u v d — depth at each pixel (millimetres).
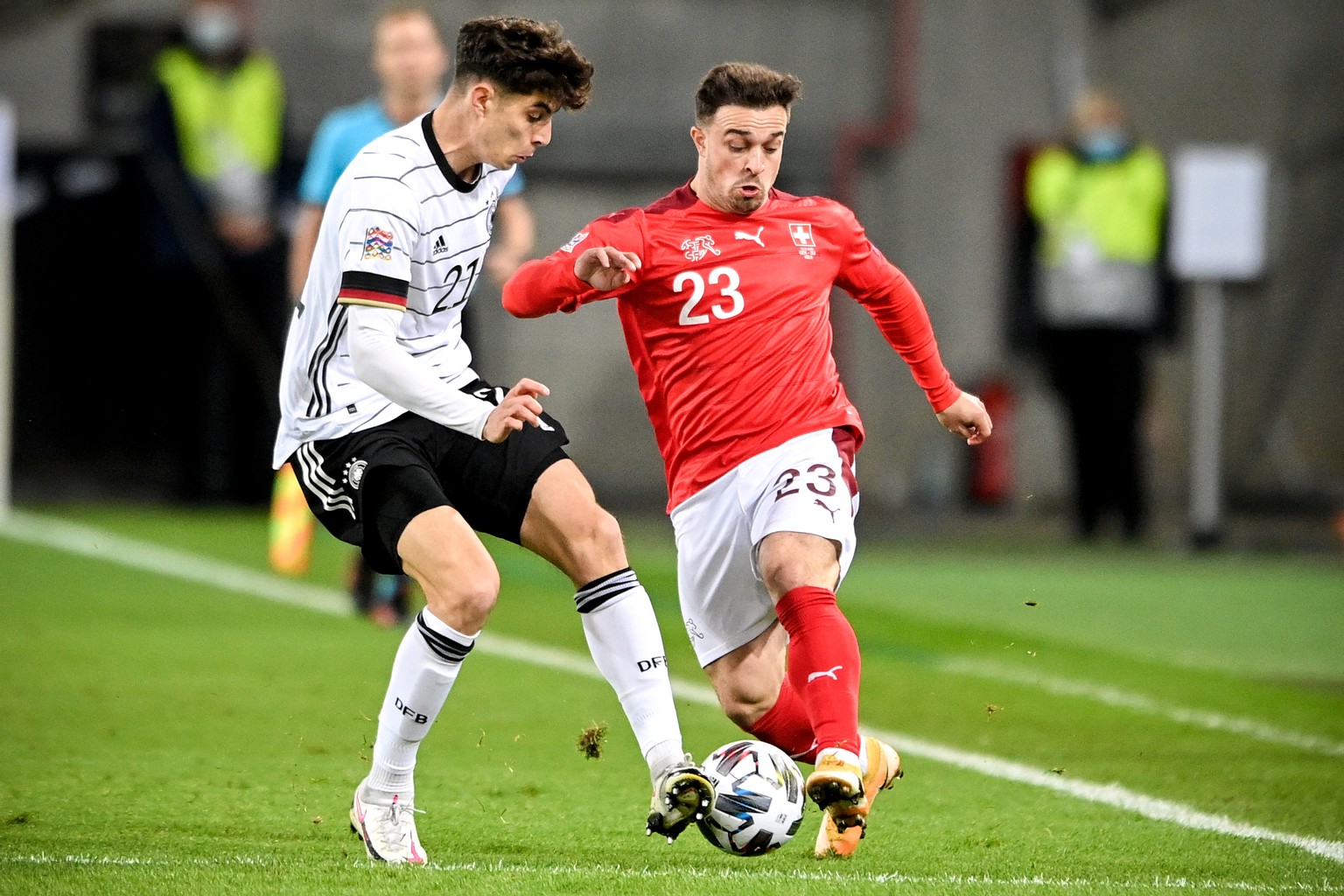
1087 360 47844
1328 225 54125
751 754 14969
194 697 22844
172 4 56594
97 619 29859
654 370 16766
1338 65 53594
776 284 16422
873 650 29562
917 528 52719
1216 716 23797
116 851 14898
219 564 37625
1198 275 47094
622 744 20688
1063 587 38875
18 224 55438
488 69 14891
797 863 15156
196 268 48344
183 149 47812
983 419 17875
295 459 15977
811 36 58781
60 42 56250
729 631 16656
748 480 16172
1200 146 58594
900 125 58281
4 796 17047
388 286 14789
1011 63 59156
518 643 28531
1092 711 23984
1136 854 15672
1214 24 57594
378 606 29797
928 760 20344
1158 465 59562
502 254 28312
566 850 15445
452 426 14617
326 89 57938
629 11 58406
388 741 14867
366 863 14586
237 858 14672
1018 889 13898
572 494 15297
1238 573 41906
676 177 58469
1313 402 54562
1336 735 22453
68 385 55781
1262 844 16141
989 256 58875
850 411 16750
